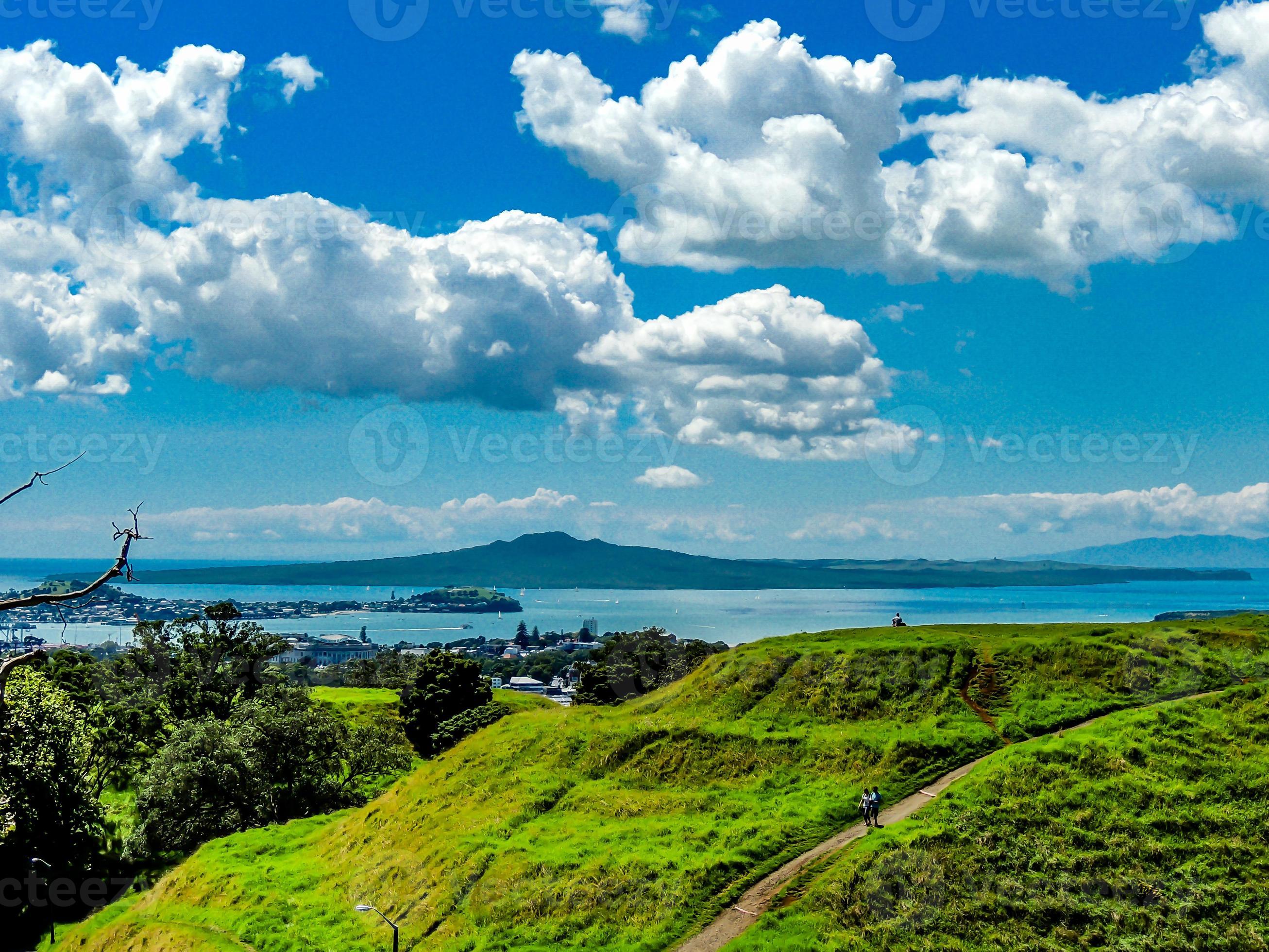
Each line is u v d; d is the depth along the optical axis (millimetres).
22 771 78375
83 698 130250
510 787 67812
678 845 54438
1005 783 53438
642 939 46750
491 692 163500
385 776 111938
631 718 76312
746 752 65562
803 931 44219
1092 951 42438
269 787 94062
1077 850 48188
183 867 77688
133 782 110812
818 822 54781
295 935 55938
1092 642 72188
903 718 67375
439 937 51500
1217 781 52438
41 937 73188
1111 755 54781
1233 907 44375
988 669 71750
